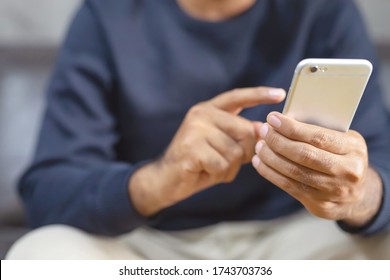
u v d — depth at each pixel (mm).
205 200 1143
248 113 1128
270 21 1167
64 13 1703
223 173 897
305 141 771
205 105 917
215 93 1160
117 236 1010
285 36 1166
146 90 1144
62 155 1094
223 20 1146
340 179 788
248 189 1146
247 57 1161
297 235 1127
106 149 1135
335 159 773
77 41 1192
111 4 1181
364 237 959
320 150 772
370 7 1685
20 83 1524
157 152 1181
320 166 772
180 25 1155
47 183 1054
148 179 939
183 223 1162
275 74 1162
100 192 972
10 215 1366
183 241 1171
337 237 1037
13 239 1319
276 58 1166
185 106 1153
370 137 1124
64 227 981
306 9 1163
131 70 1145
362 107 1139
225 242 1157
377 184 914
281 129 770
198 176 915
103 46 1173
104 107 1162
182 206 1147
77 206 987
